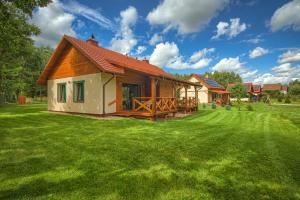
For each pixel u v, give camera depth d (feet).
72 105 41.24
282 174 11.39
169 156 14.33
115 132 22.85
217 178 10.64
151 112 33.91
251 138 21.43
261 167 12.48
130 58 59.36
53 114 40.34
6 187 9.18
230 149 16.66
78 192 8.80
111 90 37.63
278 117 44.06
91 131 23.13
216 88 117.80
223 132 24.62
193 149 16.40
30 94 123.95
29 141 17.98
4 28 32.60
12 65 70.54
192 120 36.91
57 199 8.21
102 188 9.20
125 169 11.62
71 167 11.79
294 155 15.20
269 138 21.56
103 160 13.12
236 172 11.56
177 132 23.85
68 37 39.14
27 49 64.34
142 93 48.62
